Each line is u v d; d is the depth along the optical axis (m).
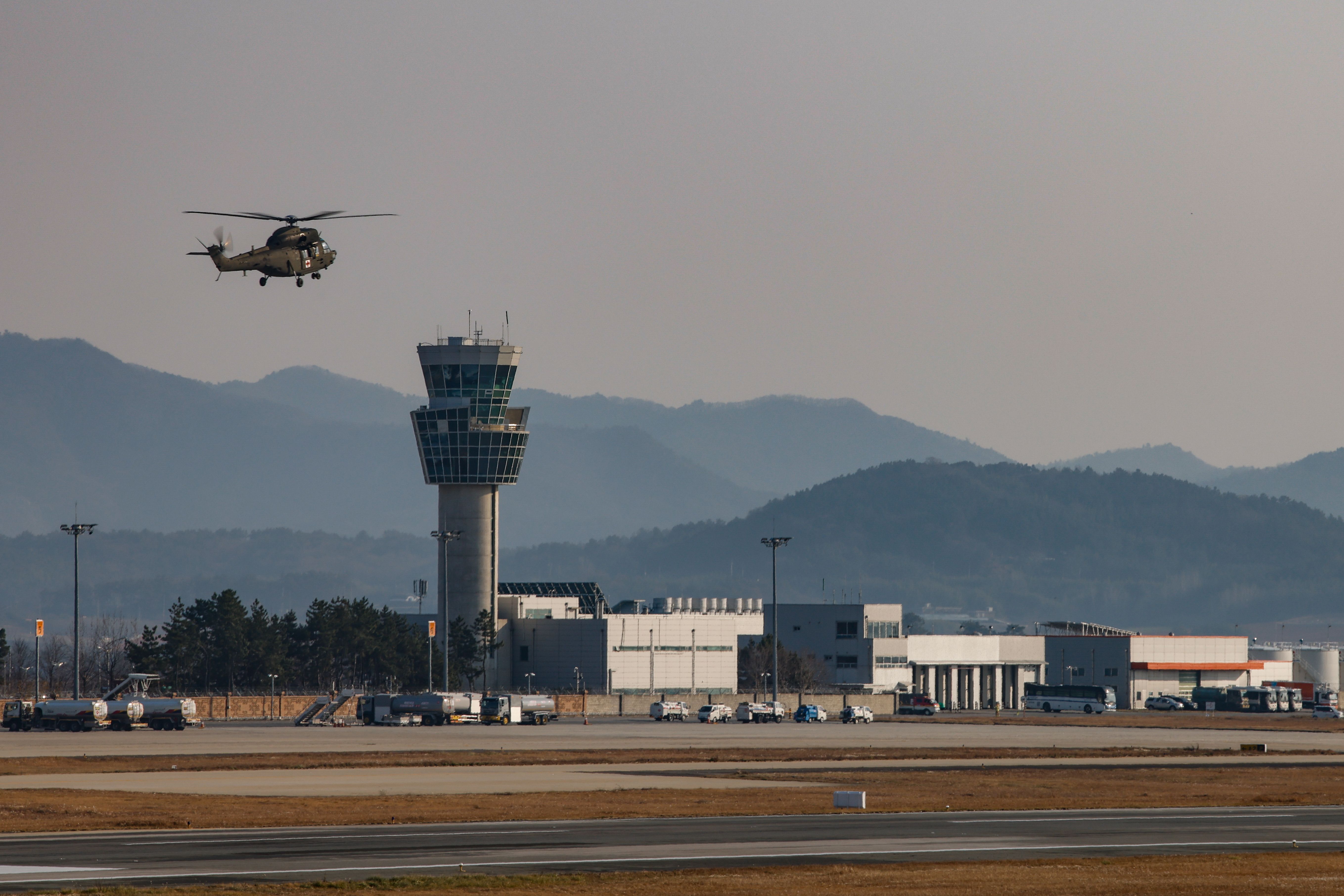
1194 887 198.88
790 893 193.62
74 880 199.00
